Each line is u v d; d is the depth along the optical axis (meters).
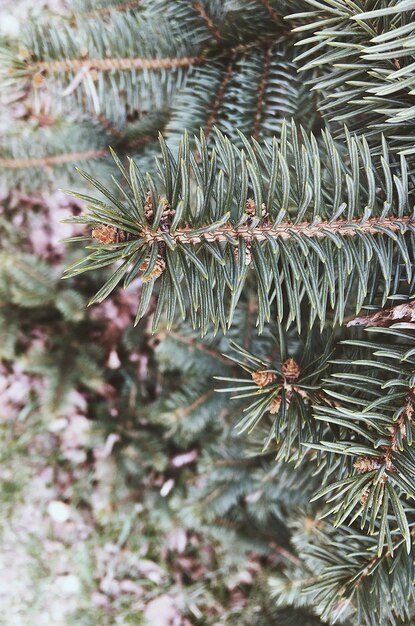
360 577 0.57
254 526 0.95
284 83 0.64
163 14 0.64
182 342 0.79
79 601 1.29
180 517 1.05
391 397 0.51
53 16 1.03
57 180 0.78
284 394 0.54
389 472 0.50
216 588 1.21
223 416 0.85
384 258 0.52
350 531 0.59
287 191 0.50
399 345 0.54
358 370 0.60
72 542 1.29
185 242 0.49
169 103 0.69
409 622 0.65
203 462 0.85
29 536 1.30
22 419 1.28
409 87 0.53
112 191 0.75
